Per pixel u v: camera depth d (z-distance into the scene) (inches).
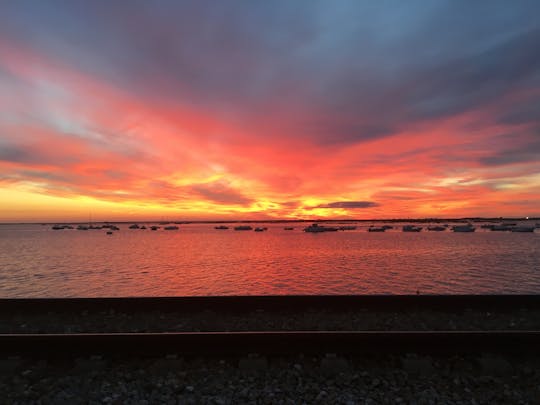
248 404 170.4
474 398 175.0
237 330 292.2
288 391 181.9
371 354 227.0
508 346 232.7
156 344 232.2
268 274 1186.0
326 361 204.5
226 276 1135.0
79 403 172.2
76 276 1135.0
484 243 3334.2
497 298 348.2
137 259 1764.3
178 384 189.8
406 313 333.1
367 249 2568.9
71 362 221.5
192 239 4574.3
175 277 1110.4
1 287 921.5
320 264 1518.2
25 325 305.9
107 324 307.0
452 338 232.8
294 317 322.0
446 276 1131.9
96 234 6815.9
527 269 1326.3
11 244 3223.4
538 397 175.3
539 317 322.0
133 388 186.7
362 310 337.4
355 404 168.7
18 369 209.6
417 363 203.3
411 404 169.2
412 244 3213.6
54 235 6131.9
